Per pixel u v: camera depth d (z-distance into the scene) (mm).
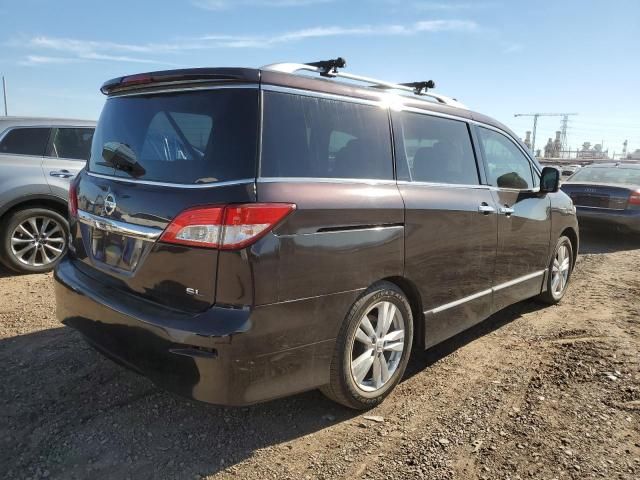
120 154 3014
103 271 3037
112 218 2918
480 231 3955
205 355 2455
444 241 3584
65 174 6121
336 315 2869
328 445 2910
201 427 3023
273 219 2537
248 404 2574
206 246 2484
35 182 5867
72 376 3527
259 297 2508
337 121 3045
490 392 3553
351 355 3037
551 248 5207
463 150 4035
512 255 4473
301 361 2748
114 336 2814
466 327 3969
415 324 3574
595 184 9742
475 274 3969
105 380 3486
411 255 3309
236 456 2781
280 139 2705
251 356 2521
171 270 2617
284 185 2641
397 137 3406
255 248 2484
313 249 2705
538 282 5051
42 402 3203
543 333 4707
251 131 2609
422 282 3439
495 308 4324
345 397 3086
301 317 2695
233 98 2666
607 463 2777
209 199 2508
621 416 3242
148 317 2611
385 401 3416
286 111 2773
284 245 2582
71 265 3373
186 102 2814
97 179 3168
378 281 3160
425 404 3387
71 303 3150
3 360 3729
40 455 2717
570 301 5754
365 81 3457
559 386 3635
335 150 2994
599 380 3719
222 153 2594
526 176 4941
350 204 2908
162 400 3279
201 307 2535
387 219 3119
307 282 2693
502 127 4699
